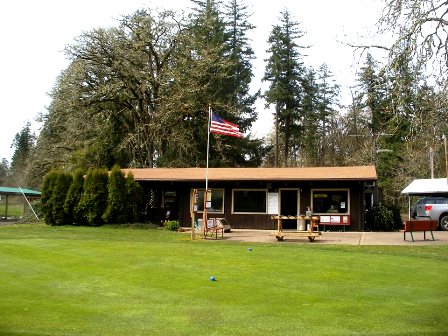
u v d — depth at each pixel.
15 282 9.19
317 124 56.72
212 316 6.80
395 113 12.38
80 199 24.61
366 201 28.98
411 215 26.20
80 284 9.02
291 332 6.05
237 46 48.66
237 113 39.22
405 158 36.38
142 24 33.31
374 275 10.17
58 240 17.16
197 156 38.88
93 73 33.88
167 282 9.25
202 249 14.86
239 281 9.41
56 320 6.55
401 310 7.17
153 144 35.56
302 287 8.85
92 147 35.56
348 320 6.62
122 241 17.22
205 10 46.84
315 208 23.58
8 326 6.24
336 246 15.94
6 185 77.31
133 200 24.80
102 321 6.52
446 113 11.84
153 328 6.20
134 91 34.56
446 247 15.40
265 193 24.41
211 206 25.00
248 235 20.88
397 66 12.09
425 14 11.87
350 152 53.12
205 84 36.81
